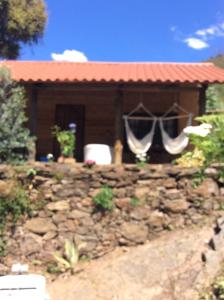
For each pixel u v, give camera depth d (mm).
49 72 16297
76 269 11398
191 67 18547
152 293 9727
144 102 17469
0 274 11625
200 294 9180
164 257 10727
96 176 12211
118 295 9930
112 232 12000
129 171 12258
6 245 11797
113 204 12102
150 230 12039
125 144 16906
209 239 10891
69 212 12047
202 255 10258
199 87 15367
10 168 12047
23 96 14422
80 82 14977
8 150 12961
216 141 6059
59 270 11500
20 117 13375
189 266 10102
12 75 14812
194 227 11953
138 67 18438
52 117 17750
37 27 36906
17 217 11898
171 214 12141
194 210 12156
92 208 12070
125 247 11922
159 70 17422
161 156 16969
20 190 11945
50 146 17594
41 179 12117
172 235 11836
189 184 12250
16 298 7547
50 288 10773
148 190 12227
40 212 12031
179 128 17062
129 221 12070
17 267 9164
